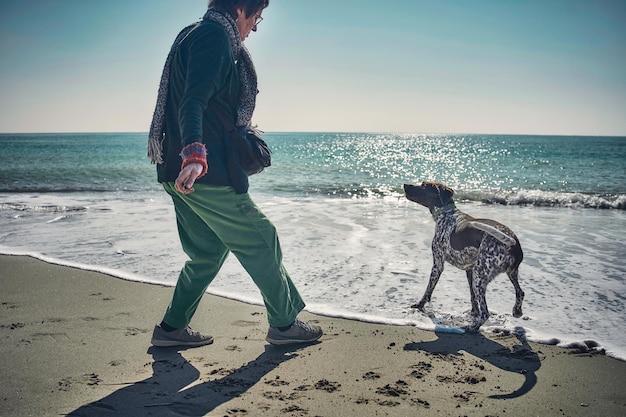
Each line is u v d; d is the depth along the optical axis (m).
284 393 2.80
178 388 2.84
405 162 35.94
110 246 6.68
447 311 4.31
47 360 3.21
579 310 4.29
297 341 3.54
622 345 3.55
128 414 2.52
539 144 89.75
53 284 4.98
